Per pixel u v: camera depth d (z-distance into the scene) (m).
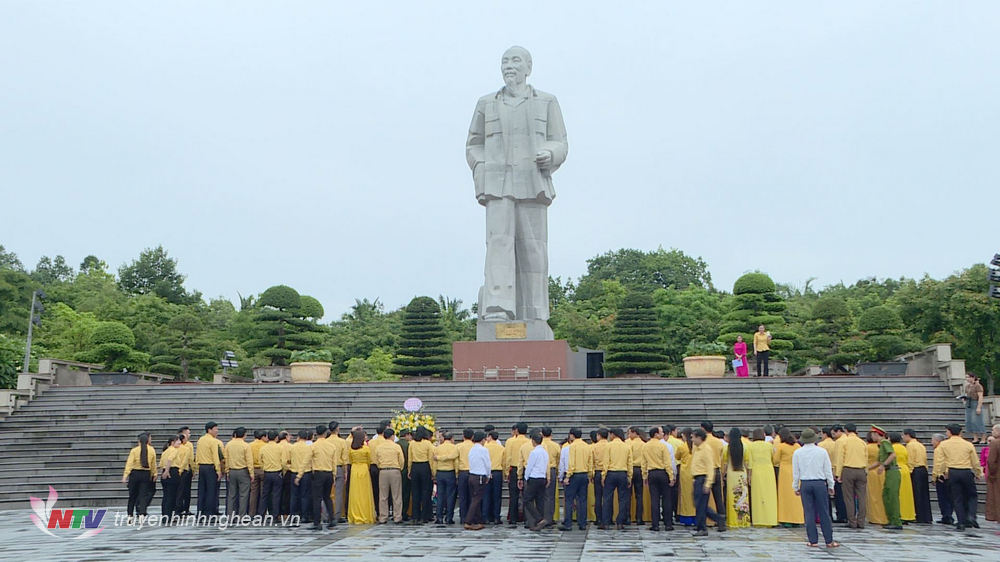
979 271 39.66
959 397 24.31
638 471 15.32
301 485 16.00
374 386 27.47
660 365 40.66
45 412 26.30
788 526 15.29
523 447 15.33
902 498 16.33
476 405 25.92
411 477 15.92
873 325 39.28
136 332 51.62
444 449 15.74
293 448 15.80
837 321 41.25
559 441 23.53
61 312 53.16
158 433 24.83
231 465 16.17
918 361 27.64
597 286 70.06
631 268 76.38
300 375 31.98
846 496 15.30
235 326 57.47
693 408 25.02
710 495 14.71
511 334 32.34
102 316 56.06
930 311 39.50
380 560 11.34
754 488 15.32
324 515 16.86
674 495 15.84
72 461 23.30
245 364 51.16
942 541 13.45
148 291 75.25
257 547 12.76
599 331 56.41
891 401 24.77
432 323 45.28
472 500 15.07
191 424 25.30
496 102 34.34
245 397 27.11
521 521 16.22
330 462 15.11
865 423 23.70
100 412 26.23
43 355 43.81
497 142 34.06
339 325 68.56
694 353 31.58
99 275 72.06
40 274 75.12
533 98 34.16
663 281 75.25
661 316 54.78
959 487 15.11
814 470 12.80
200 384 27.98
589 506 16.17
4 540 14.51
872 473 16.14
